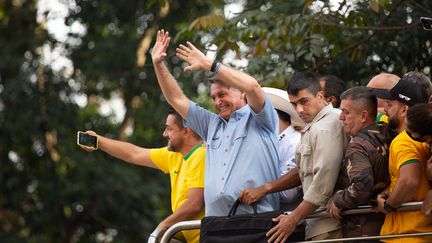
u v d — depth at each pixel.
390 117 11.55
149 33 34.09
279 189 12.26
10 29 34.78
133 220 33.34
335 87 13.18
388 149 11.41
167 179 34.12
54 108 33.72
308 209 11.69
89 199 33.12
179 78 30.28
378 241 11.34
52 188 33.31
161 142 33.91
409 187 10.91
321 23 17.23
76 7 34.41
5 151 33.72
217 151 12.68
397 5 17.09
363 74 18.19
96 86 34.75
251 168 12.45
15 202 33.56
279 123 13.42
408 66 18.06
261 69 18.14
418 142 11.12
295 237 11.98
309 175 11.84
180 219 13.21
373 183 11.30
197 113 12.88
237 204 12.25
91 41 34.50
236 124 12.66
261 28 17.48
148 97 34.31
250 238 11.87
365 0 17.36
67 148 33.56
